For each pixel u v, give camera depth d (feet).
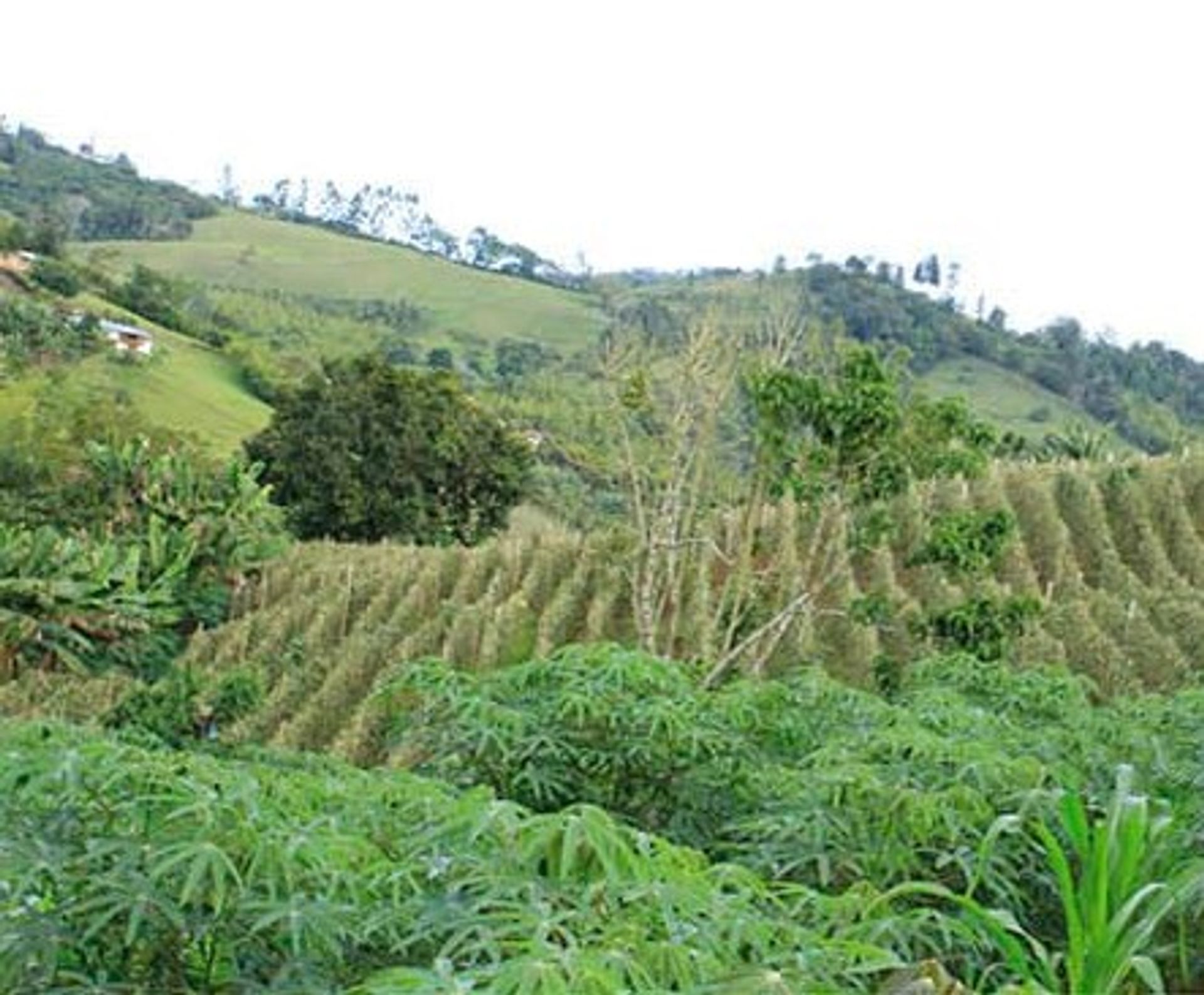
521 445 85.35
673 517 37.32
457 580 55.42
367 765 36.73
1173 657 42.83
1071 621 43.29
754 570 43.11
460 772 11.57
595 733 11.61
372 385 84.33
